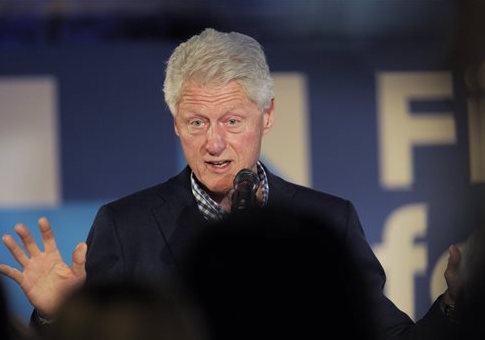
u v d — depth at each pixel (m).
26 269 6.95
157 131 18.34
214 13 18.08
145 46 18.36
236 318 4.38
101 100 18.31
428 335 7.09
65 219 18.27
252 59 7.65
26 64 18.25
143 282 3.46
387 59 18.30
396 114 18.31
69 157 18.28
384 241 18.36
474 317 6.24
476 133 18.11
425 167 18.30
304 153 18.30
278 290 4.34
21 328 4.23
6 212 18.19
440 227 18.30
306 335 4.41
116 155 18.30
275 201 8.22
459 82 18.12
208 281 4.37
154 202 8.08
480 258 6.20
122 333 3.30
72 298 3.39
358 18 18.12
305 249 4.33
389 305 7.92
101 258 7.80
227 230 4.37
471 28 17.81
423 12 18.00
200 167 7.77
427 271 18.31
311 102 18.30
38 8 17.95
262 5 18.05
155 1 17.97
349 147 18.33
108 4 18.00
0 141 18.20
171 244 7.84
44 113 18.28
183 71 7.65
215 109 7.59
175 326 3.35
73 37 18.33
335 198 8.43
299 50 18.28
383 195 18.34
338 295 4.38
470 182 18.16
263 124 7.96
